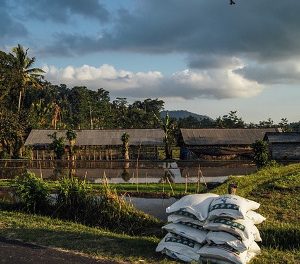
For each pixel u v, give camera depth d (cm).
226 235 781
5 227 1042
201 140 4962
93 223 1226
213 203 829
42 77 5762
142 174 3056
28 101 7431
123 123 8462
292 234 966
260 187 1463
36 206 1324
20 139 4800
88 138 4912
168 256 822
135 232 1167
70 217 1265
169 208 857
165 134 5081
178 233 830
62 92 10825
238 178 1609
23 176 1431
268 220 1095
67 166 3062
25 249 853
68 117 8144
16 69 5350
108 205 1241
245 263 770
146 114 8525
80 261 786
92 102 8294
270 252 872
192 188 2178
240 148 4912
